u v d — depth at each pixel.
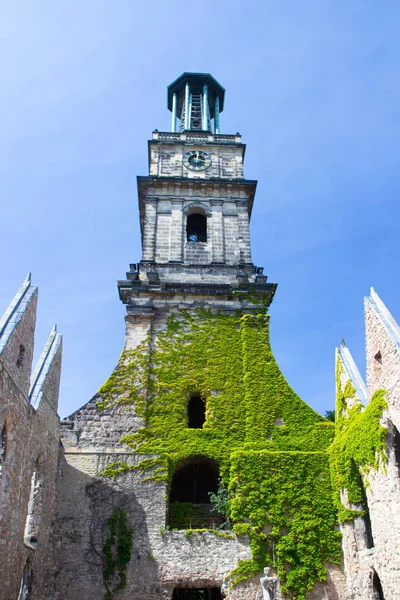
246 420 33.75
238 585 28.17
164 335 36.97
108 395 34.00
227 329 37.50
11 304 23.59
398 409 23.38
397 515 23.00
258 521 29.72
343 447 29.38
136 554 28.83
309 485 30.81
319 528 29.62
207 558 28.83
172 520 31.30
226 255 41.62
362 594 26.55
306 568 28.61
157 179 43.94
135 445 32.25
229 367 35.94
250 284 39.00
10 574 21.66
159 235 42.09
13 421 22.17
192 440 32.66
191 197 44.16
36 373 28.05
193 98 54.97
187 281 39.78
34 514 26.53
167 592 28.00
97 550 28.83
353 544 28.08
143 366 35.28
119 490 30.56
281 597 27.94
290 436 33.16
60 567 28.25
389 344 24.52
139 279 39.47
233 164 46.38
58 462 30.88
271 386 35.03
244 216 43.47
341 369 31.56
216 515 31.81
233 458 31.56
